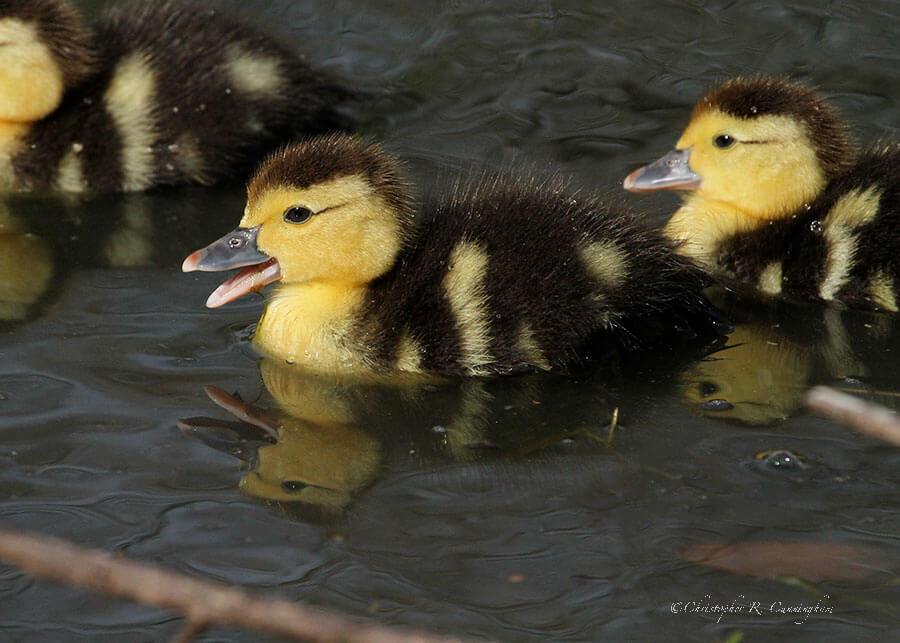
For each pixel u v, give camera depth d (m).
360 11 15.65
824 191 11.56
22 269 11.52
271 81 13.41
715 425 9.27
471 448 9.05
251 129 13.27
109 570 3.46
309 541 7.94
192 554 7.77
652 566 7.73
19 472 8.55
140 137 12.98
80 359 9.98
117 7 14.44
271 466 8.75
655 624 7.25
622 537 8.00
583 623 7.25
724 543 7.93
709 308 10.76
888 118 13.67
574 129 13.76
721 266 11.69
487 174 12.57
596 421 9.37
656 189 11.91
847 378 9.97
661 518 8.19
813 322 10.82
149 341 10.32
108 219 12.55
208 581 7.50
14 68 12.86
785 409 9.48
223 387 9.72
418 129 13.73
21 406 9.30
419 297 10.06
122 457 8.77
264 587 7.48
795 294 11.24
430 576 7.62
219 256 10.27
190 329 10.53
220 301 10.30
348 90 14.27
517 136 13.60
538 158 13.20
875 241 10.78
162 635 7.10
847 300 11.01
